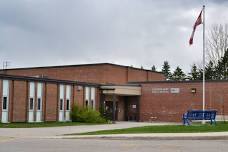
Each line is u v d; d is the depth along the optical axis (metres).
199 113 34.12
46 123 41.78
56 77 64.50
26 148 18.55
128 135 24.41
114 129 31.34
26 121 42.19
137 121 55.12
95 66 60.97
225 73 85.25
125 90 53.56
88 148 18.45
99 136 24.39
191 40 37.19
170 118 53.47
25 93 42.31
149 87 55.41
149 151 17.19
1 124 37.16
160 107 54.34
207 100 51.16
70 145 19.89
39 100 44.09
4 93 39.72
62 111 47.19
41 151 17.33
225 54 83.38
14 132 28.92
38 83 44.03
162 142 21.45
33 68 67.06
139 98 55.88
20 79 41.62
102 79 60.03
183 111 52.66
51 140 23.09
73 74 62.81
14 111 40.81
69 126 37.72
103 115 52.69
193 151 17.19
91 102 51.94
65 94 47.72
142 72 67.19
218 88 50.59
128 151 17.22
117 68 62.12
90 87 51.88
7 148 18.58
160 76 71.94
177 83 53.41
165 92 54.16
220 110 50.16
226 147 18.78
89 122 46.78
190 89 52.38
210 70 87.81
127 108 57.03
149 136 23.69
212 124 33.09
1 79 39.41
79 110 47.75
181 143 20.78
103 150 17.62
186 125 32.03
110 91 52.56
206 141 21.98
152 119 54.59
